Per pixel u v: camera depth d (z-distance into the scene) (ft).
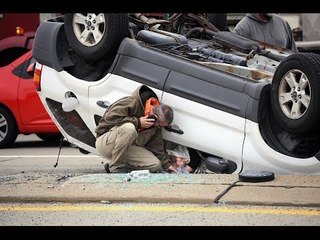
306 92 69.15
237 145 73.72
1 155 118.83
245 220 57.52
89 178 72.90
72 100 85.61
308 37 147.13
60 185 70.18
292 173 71.36
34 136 156.87
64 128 89.40
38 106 127.75
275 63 83.05
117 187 68.03
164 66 78.95
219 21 102.53
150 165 77.97
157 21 89.81
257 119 72.02
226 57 81.35
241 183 68.08
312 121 68.18
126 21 82.69
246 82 73.61
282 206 61.62
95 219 59.11
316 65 67.77
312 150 71.92
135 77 80.59
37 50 89.86
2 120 130.00
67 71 87.76
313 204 61.05
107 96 83.35
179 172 78.54
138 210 61.82
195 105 76.28
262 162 72.49
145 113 77.82
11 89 128.88
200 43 90.12
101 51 82.89
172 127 77.92
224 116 74.28
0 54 144.77
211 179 70.33
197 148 77.00
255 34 95.04
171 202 64.03
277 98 71.36
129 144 77.00
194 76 76.89
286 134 73.10
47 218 59.88
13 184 71.46
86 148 88.02
